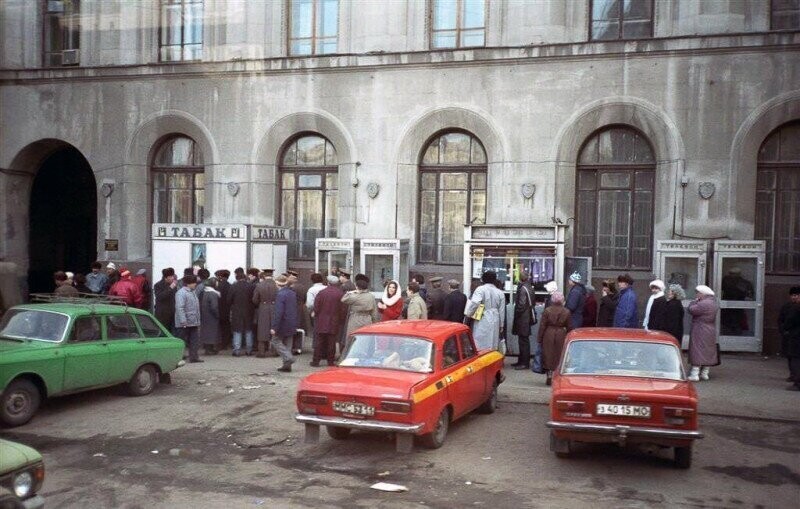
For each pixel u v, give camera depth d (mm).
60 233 25875
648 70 17188
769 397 12008
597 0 17984
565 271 16609
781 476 8148
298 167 20203
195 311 14938
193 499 7223
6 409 9766
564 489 7637
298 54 20141
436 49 18656
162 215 21172
